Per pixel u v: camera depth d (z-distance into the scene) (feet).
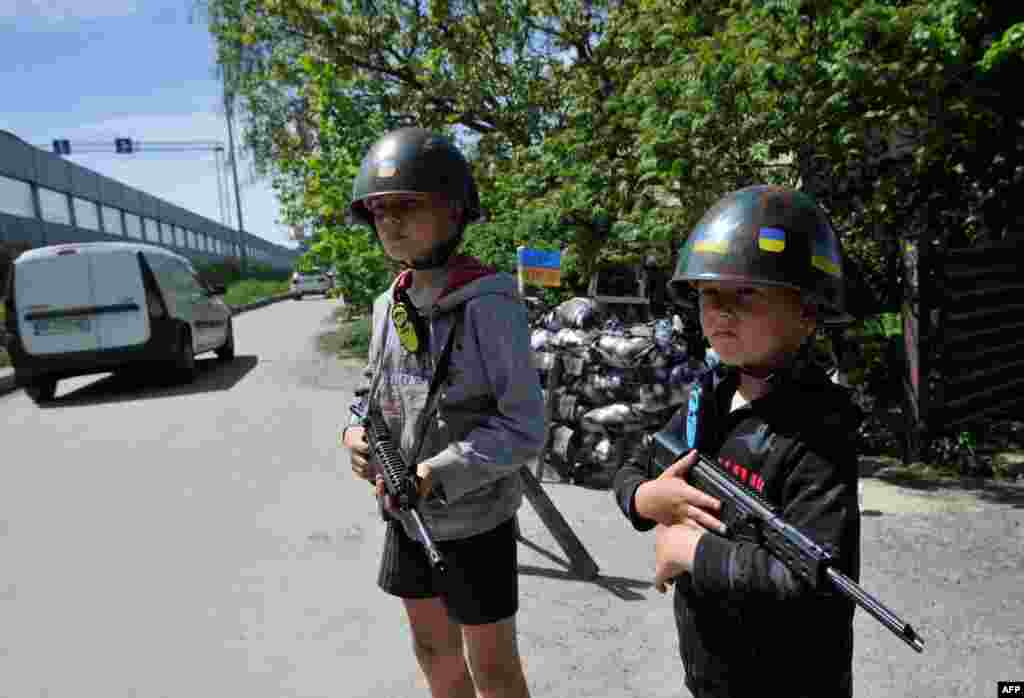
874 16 16.93
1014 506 14.89
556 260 16.56
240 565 13.38
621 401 16.70
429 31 41.42
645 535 14.02
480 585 6.09
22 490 18.53
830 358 20.58
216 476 19.01
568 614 11.09
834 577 3.52
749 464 4.25
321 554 13.75
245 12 47.65
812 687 4.35
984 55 18.15
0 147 86.53
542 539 13.93
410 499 5.49
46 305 30.68
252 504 16.69
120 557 13.96
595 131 24.03
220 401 28.99
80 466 20.61
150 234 143.64
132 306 31.19
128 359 31.17
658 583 4.36
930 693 8.88
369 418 6.36
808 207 4.31
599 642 10.29
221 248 201.16
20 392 35.58
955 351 19.07
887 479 16.84
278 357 41.60
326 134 38.27
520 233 24.57
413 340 6.02
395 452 5.89
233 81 56.44
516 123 38.96
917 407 17.85
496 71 39.81
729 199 4.39
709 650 4.63
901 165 21.22
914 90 18.65
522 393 5.81
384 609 11.54
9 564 13.79
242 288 123.13
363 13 41.60
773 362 4.39
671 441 4.75
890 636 10.16
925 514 14.55
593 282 24.61
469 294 5.82
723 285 4.33
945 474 17.13
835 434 4.07
